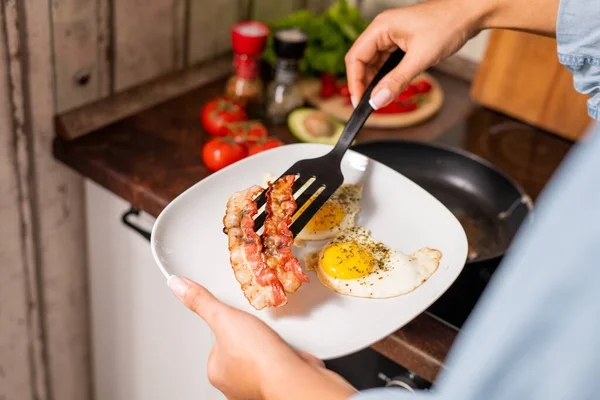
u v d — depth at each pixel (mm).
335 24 1175
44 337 1196
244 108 1122
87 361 1308
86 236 1150
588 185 304
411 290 744
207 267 733
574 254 307
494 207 1002
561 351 321
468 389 353
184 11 1104
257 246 708
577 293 310
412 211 812
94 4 975
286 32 1106
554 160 1098
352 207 818
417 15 826
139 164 990
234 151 982
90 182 1076
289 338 696
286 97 1102
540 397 336
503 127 1161
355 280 746
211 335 1029
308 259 780
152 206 955
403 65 822
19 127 974
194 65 1171
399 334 803
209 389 1092
